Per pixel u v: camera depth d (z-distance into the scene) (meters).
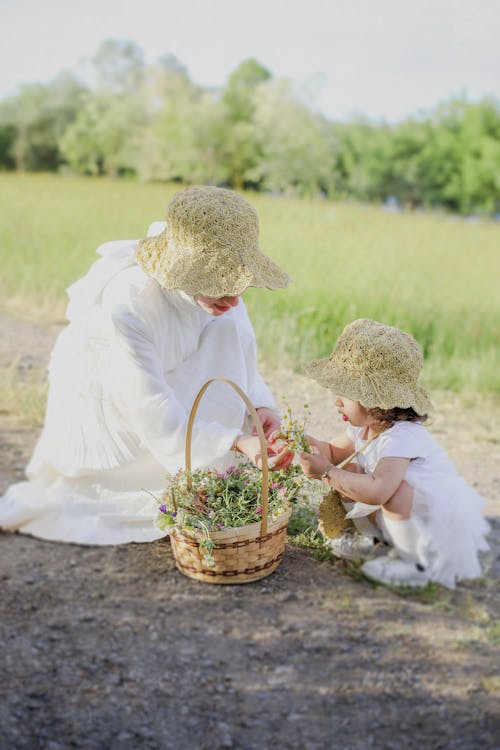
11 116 67.25
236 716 2.56
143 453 3.68
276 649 2.91
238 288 3.08
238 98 55.72
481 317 8.23
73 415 3.74
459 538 3.33
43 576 3.34
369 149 59.38
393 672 2.80
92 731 2.46
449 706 2.64
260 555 3.30
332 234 11.40
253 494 3.36
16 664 2.75
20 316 8.33
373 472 3.31
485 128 56.75
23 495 3.85
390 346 3.33
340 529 3.52
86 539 3.65
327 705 2.63
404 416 3.39
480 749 2.45
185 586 3.30
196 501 3.26
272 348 7.04
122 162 56.62
